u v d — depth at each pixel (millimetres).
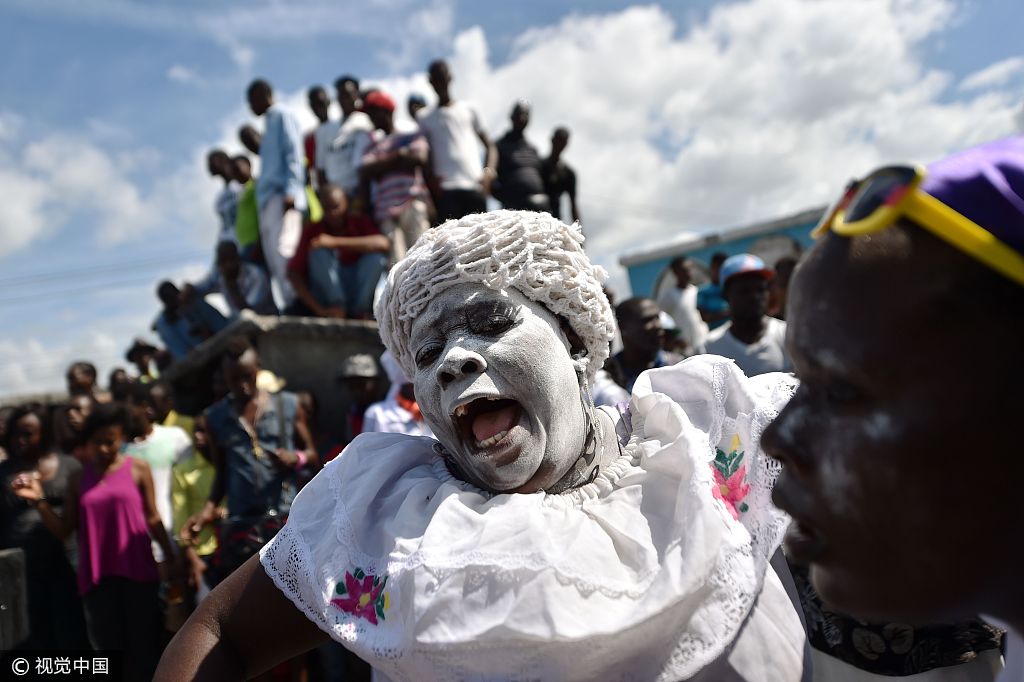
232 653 1230
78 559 4078
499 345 1210
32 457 4297
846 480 621
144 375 7676
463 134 5750
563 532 1134
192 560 3932
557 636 1021
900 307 582
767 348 3482
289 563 1242
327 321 5164
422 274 1263
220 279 6379
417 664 1084
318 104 6180
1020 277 542
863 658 1575
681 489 1166
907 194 576
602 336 1358
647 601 1049
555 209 6746
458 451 1262
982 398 559
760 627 1167
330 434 5105
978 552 583
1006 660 871
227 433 3824
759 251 10812
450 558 1094
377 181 5547
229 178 6355
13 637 3262
